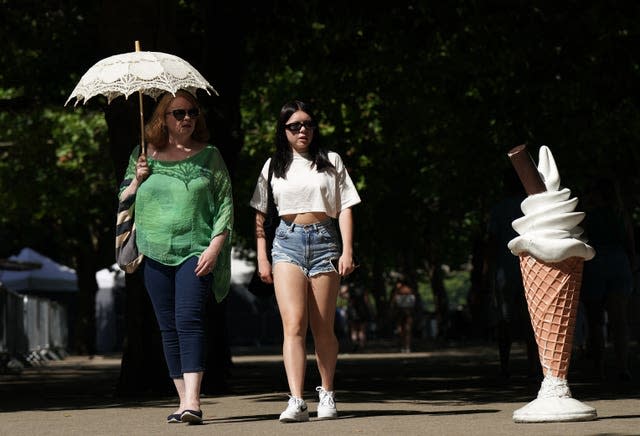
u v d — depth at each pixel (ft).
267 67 164.55
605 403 69.15
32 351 202.49
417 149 227.40
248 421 60.44
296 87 201.98
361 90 181.78
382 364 156.04
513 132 165.99
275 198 61.26
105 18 89.92
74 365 197.47
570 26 138.62
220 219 61.00
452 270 361.30
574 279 56.80
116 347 346.54
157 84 61.67
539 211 57.16
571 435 48.29
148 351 89.20
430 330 385.09
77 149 251.39
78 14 149.79
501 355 101.86
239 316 380.58
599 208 94.53
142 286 89.25
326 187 60.80
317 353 61.31
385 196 287.69
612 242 94.58
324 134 220.23
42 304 222.89
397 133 216.13
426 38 145.79
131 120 90.22
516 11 139.23
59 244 298.97
